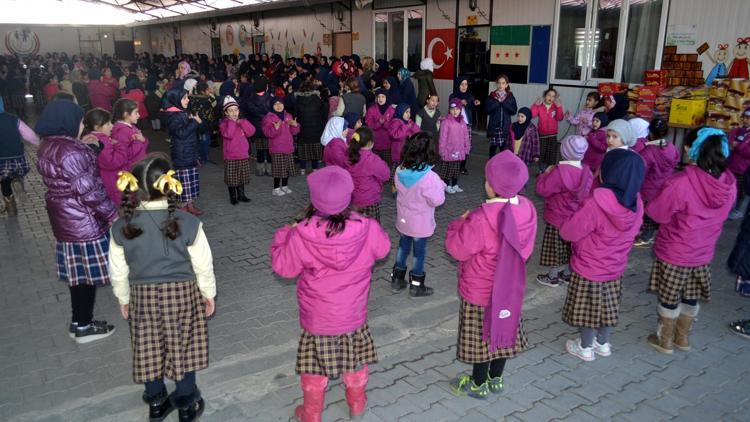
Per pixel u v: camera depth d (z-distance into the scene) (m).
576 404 3.24
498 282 2.79
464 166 9.10
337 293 2.64
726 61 8.38
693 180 3.38
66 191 3.56
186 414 3.01
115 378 3.50
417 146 4.29
